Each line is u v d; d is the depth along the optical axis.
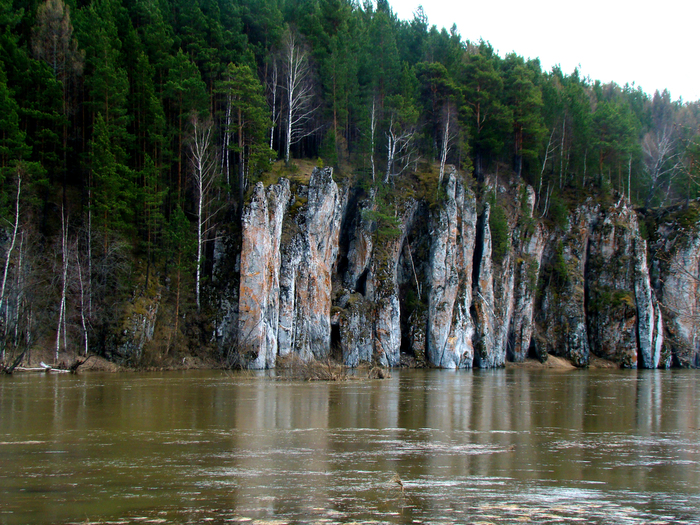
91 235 54.66
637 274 93.69
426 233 78.75
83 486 14.62
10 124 52.56
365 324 70.94
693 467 17.91
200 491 14.28
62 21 63.19
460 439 21.92
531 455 19.33
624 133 106.00
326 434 22.38
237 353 57.25
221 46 73.12
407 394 37.38
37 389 35.88
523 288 86.38
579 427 25.61
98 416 25.75
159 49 67.25
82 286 51.38
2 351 46.97
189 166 66.19
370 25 97.25
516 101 95.50
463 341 74.94
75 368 48.69
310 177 69.12
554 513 13.00
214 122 68.69
